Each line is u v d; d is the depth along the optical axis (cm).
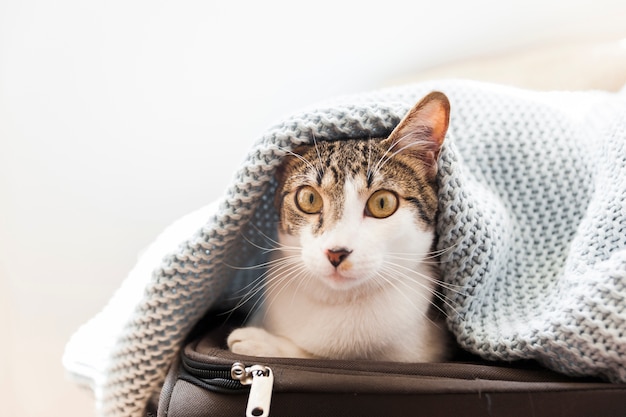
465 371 64
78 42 135
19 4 133
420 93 90
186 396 64
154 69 138
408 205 75
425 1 131
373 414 60
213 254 75
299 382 61
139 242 143
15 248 141
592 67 111
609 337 60
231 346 76
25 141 138
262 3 136
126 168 142
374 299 78
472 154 85
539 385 62
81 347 94
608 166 74
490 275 75
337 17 135
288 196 78
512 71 116
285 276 80
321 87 140
